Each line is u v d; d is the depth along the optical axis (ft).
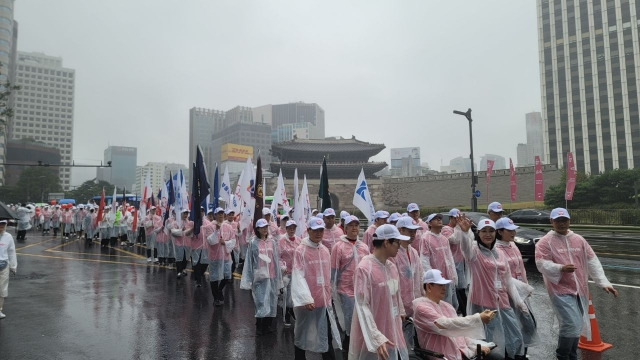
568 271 17.84
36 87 439.22
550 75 283.38
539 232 46.47
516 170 164.14
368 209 28.02
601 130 260.01
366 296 12.91
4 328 24.31
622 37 256.11
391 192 194.70
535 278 37.78
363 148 203.72
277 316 27.40
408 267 18.80
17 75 429.79
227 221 35.70
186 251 40.57
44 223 94.22
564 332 18.01
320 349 17.87
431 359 13.60
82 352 20.47
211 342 21.95
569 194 96.99
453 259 24.72
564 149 273.75
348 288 19.01
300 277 17.71
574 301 18.25
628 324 23.98
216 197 43.32
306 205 37.09
